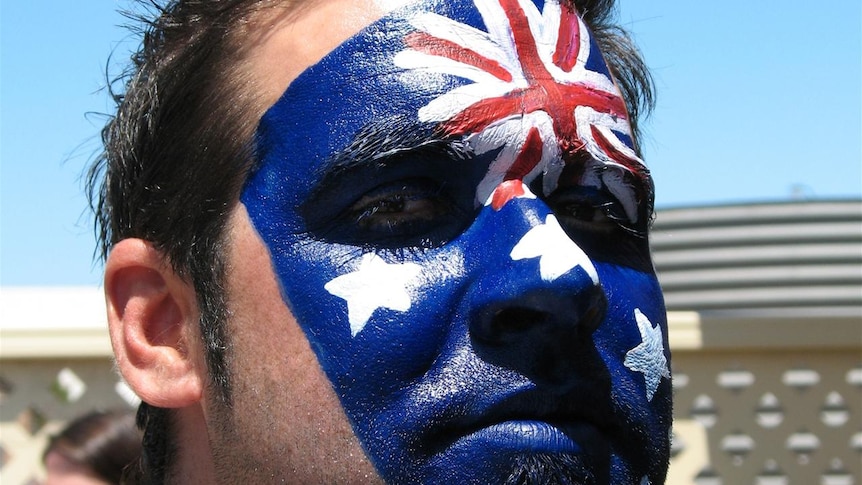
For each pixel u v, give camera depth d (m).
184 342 1.86
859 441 4.93
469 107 1.72
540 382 1.61
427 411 1.59
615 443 1.69
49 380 4.59
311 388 1.66
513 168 1.72
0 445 4.55
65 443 3.49
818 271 5.22
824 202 5.27
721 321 4.90
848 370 4.94
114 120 2.14
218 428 1.78
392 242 1.70
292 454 1.67
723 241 5.32
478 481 1.56
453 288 1.64
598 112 1.82
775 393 4.95
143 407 2.12
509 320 1.62
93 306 4.62
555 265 1.59
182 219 1.86
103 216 2.30
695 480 5.00
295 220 1.73
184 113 1.90
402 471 1.59
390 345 1.62
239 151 1.81
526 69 1.79
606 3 2.30
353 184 1.71
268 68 1.83
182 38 1.97
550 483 1.57
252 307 1.74
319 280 1.68
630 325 1.76
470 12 1.81
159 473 1.98
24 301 4.60
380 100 1.73
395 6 1.81
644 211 1.91
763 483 4.95
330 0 1.85
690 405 4.96
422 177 1.71
